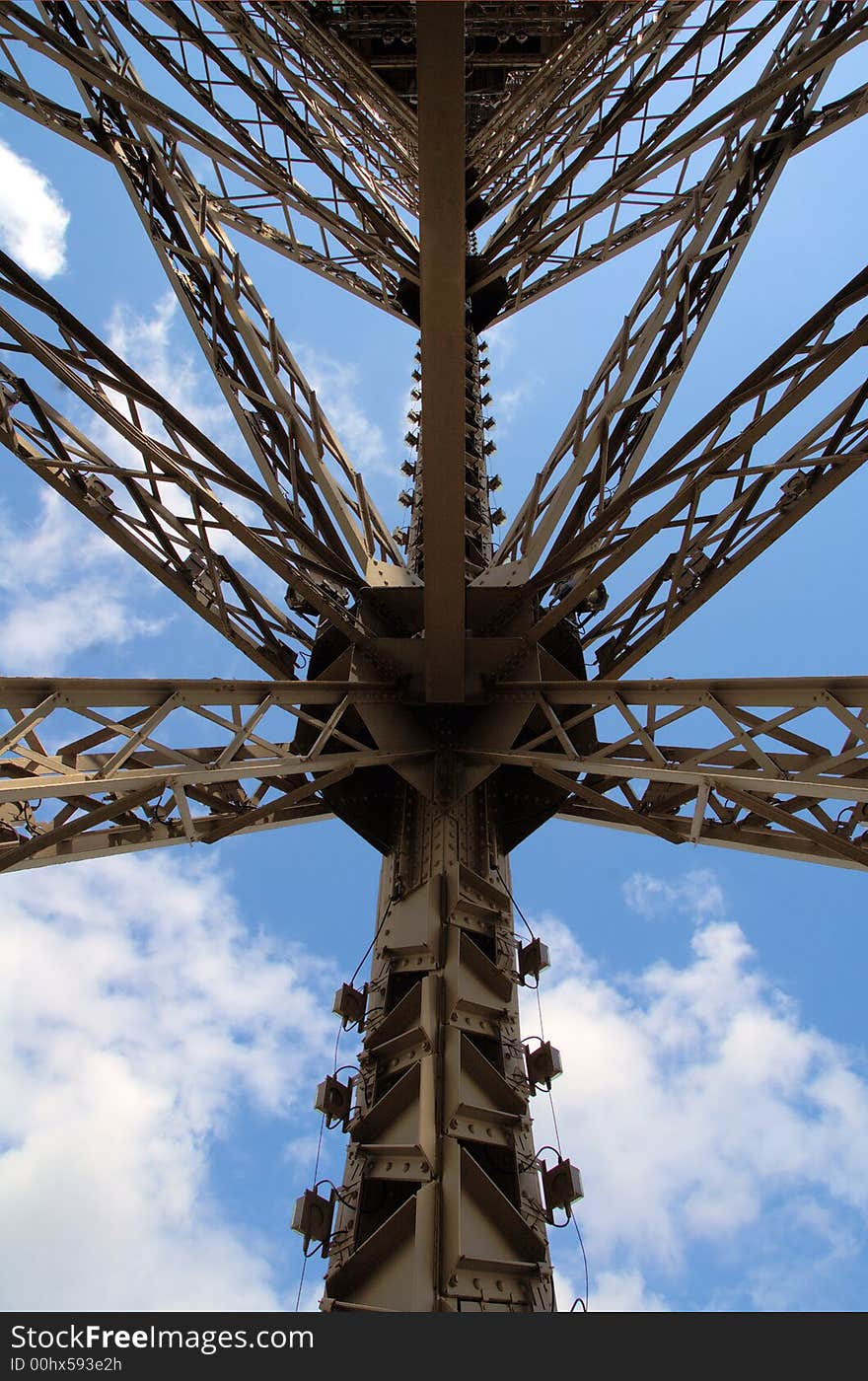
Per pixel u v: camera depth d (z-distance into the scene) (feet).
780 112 58.95
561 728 56.44
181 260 65.05
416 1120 45.11
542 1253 41.22
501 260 86.02
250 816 49.96
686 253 62.64
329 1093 48.93
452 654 57.21
